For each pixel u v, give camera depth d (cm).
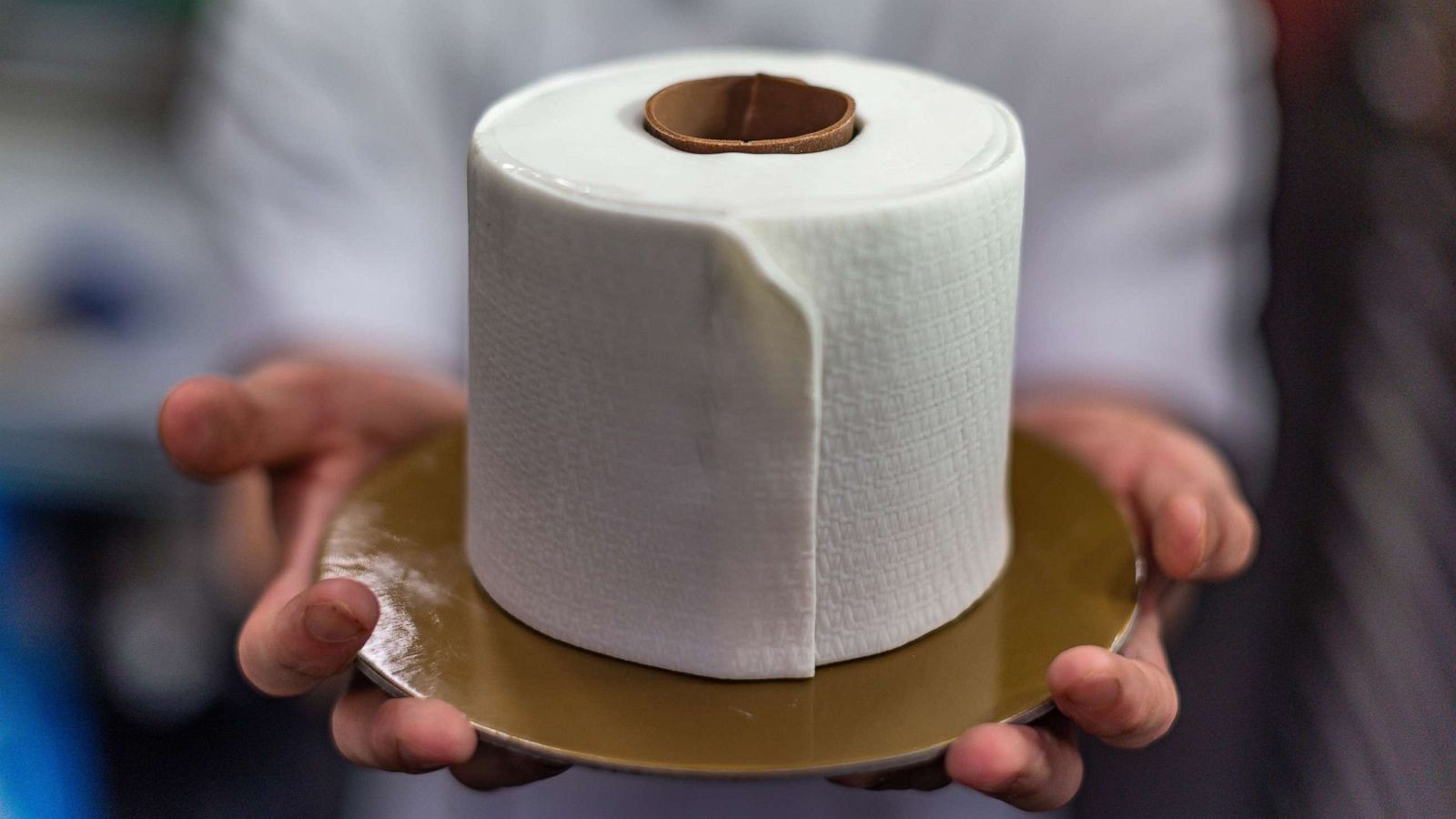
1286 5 100
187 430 68
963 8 91
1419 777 93
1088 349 88
